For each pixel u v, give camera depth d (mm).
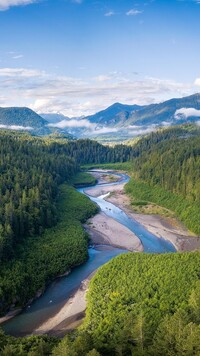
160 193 190375
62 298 94312
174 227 151000
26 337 72875
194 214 151500
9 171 165500
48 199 150625
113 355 61406
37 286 96875
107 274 96250
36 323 83625
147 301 78188
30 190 144750
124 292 84375
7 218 114375
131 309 76312
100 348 63031
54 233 130625
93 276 100438
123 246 130500
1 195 134250
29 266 103562
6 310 87688
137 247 129500
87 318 78938
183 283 83500
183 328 55875
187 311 68375
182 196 172250
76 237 128500
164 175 194875
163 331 58375
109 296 83750
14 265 100938
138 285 86250
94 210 173250
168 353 54219
